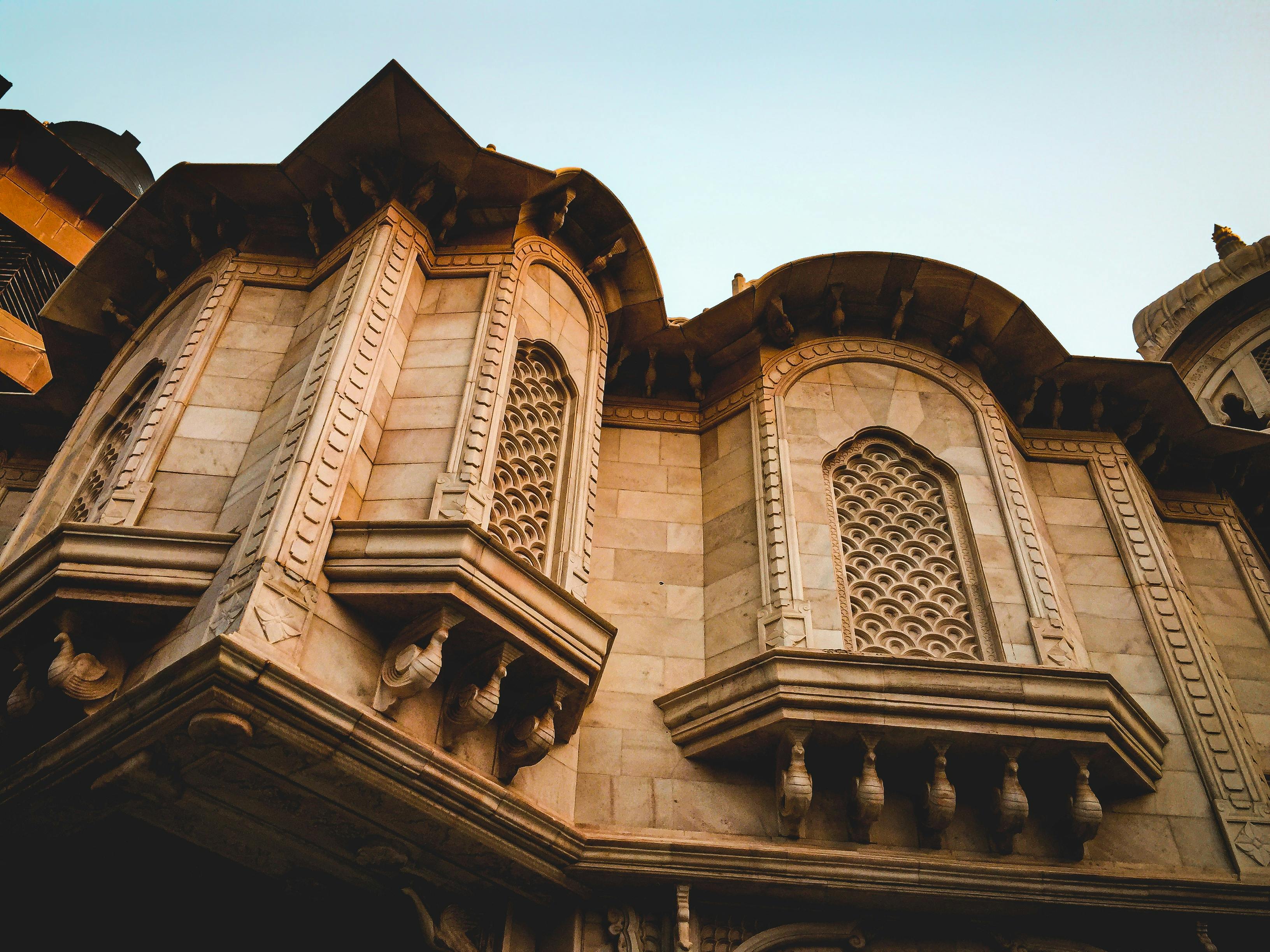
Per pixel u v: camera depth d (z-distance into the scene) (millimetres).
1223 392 17094
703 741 8555
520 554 8602
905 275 11312
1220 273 17406
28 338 16203
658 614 9664
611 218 10742
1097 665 9805
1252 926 8008
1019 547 9750
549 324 10031
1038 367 11656
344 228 10047
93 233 17844
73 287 11031
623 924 7711
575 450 9578
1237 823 8570
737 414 11078
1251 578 11570
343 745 6477
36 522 9320
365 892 7805
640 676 9188
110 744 6523
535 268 10203
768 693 8211
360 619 7211
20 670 7230
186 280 10734
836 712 8086
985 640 9180
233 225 10484
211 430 8586
